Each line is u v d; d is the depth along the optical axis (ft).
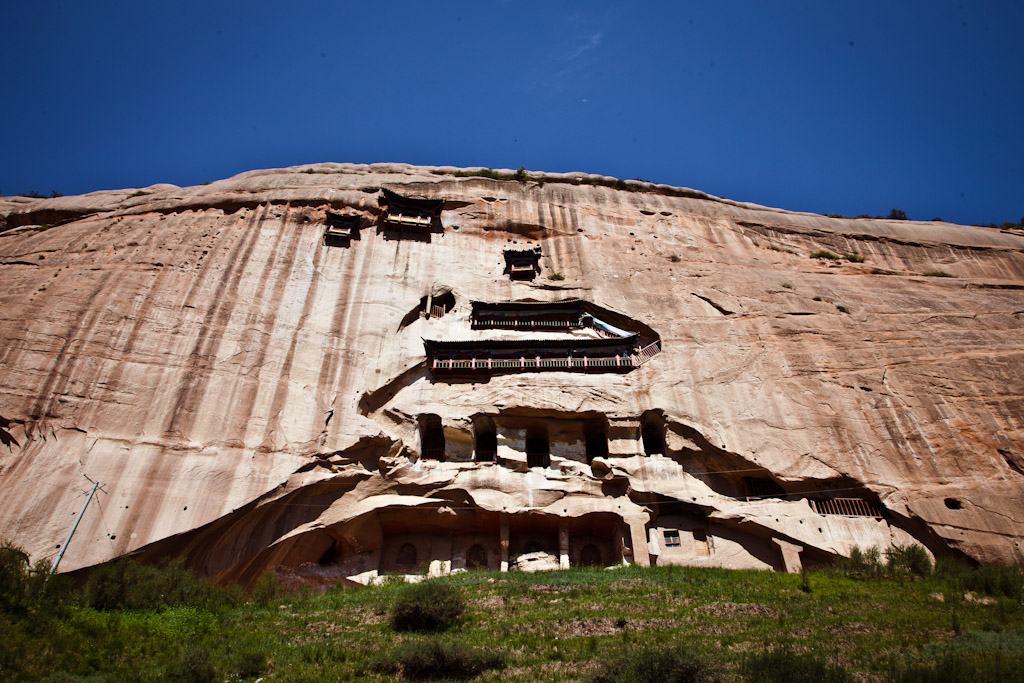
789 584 68.64
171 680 46.11
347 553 81.87
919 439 83.82
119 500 70.85
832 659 47.37
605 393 91.25
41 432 74.95
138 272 93.66
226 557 73.61
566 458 88.53
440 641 52.13
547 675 46.21
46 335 82.99
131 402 78.59
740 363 93.15
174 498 72.33
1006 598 63.41
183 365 83.46
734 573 73.92
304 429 82.23
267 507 75.87
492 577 73.10
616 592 65.26
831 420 86.12
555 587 67.10
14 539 66.08
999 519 76.28
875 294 106.11
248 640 54.44
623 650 48.52
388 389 91.66
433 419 89.61
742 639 51.65
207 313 90.27
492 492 82.74
